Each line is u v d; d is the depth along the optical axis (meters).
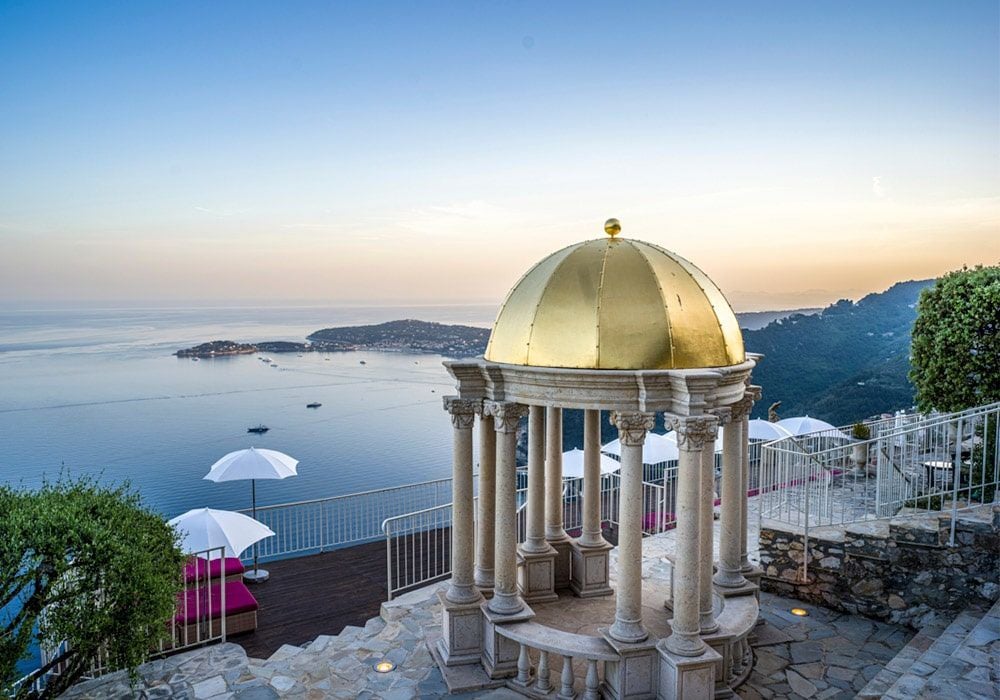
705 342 9.24
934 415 15.15
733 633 9.55
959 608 11.29
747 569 11.33
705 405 8.69
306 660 10.74
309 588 14.18
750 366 9.95
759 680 9.95
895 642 11.14
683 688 8.54
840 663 10.45
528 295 9.80
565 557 12.93
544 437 12.78
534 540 12.45
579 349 9.03
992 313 15.08
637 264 9.45
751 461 20.53
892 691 8.37
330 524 18.69
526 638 9.42
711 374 8.45
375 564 15.52
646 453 17.97
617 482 20.03
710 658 8.61
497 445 9.99
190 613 11.70
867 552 12.02
